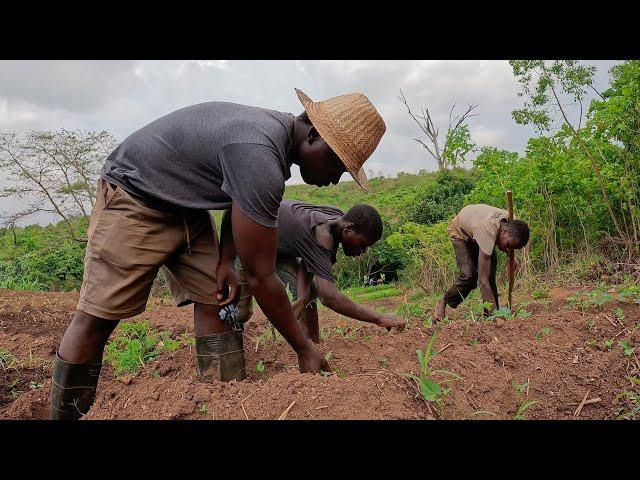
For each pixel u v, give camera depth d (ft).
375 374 9.23
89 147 56.90
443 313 21.39
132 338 16.94
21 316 22.39
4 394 12.64
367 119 8.84
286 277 13.78
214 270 9.70
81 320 8.89
